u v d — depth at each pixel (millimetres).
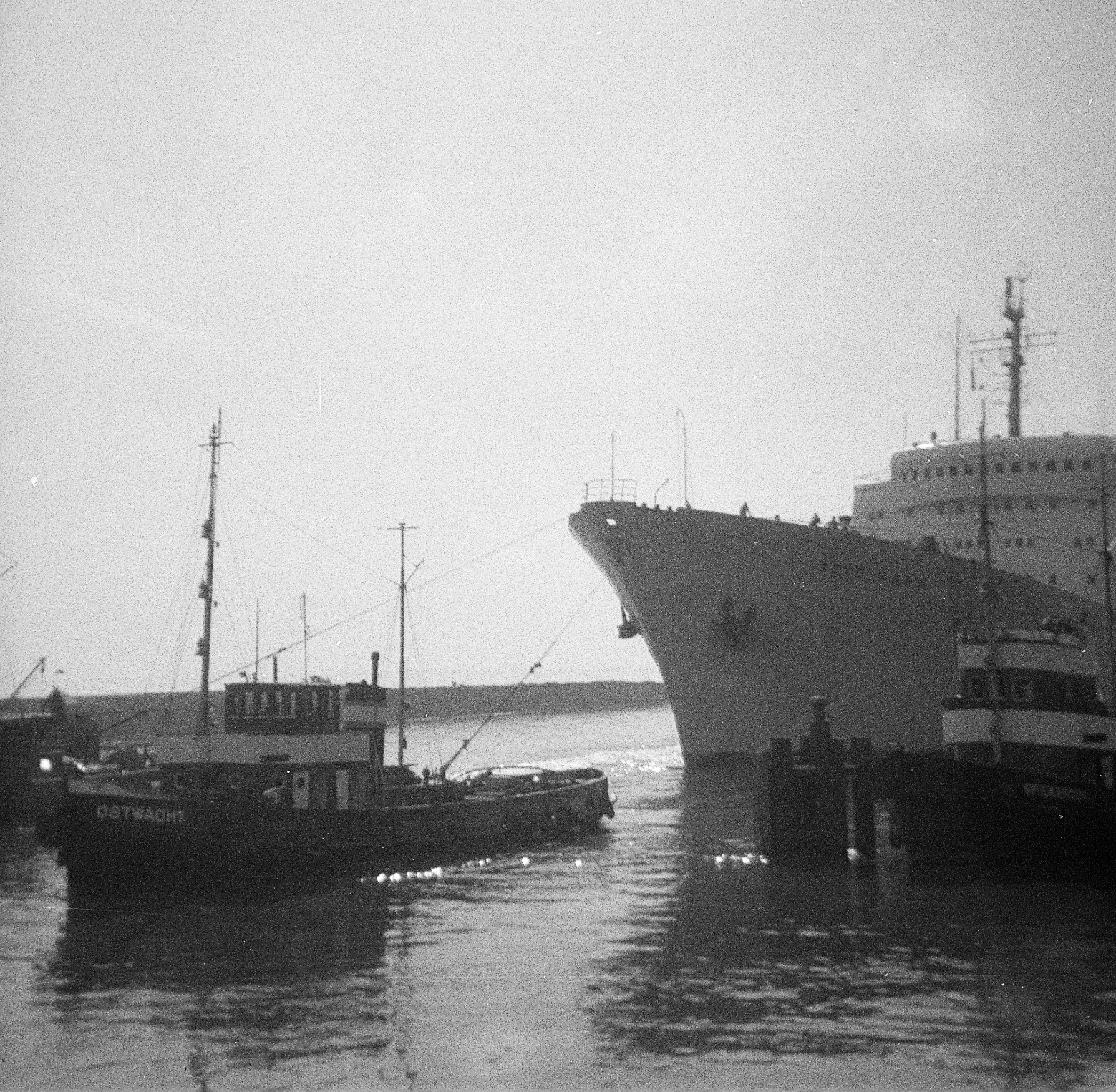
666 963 33031
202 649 49156
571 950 34594
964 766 44969
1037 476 78062
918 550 72250
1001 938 35531
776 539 72875
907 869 46375
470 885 44219
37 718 64812
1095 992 30047
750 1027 27656
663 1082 24484
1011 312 84312
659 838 55719
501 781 63781
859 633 72688
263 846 43406
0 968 33281
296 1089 24562
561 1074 24969
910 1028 27484
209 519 49500
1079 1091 23828
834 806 48406
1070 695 47531
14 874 48719
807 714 73688
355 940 35875
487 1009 29141
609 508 74438
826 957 33594
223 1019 28688
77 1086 24828
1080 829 43875
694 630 74438
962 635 48875
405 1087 24531
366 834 46344
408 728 186000
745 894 42312
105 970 33000
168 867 42438
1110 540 77250
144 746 70562
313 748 47031
